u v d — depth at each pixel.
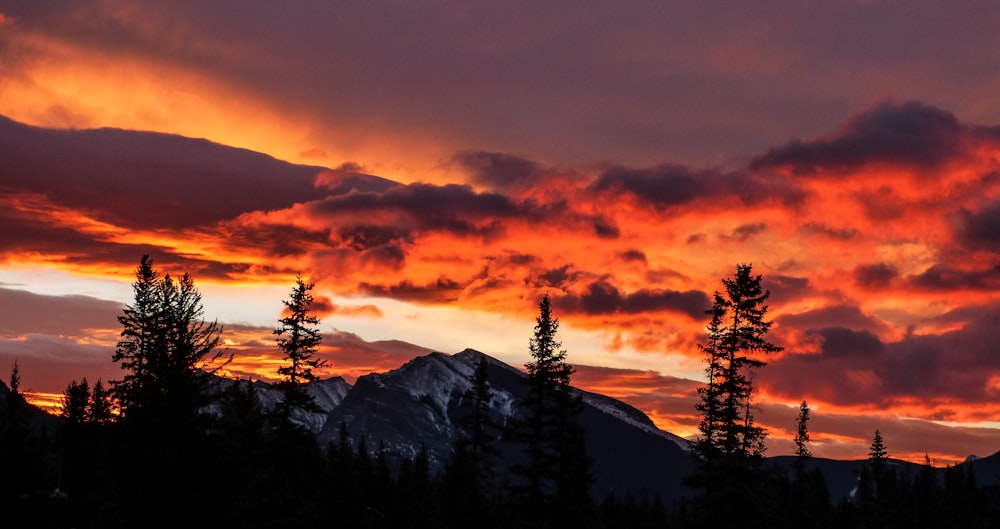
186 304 50.94
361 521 56.44
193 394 35.97
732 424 52.44
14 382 39.94
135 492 34.25
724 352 52.19
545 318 58.25
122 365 54.25
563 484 56.81
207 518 35.12
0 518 37.19
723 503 52.91
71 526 37.41
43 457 40.47
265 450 40.59
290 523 41.34
